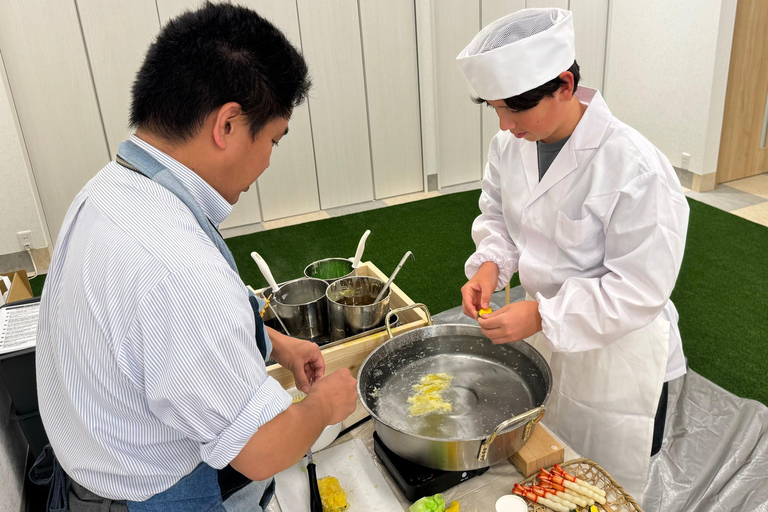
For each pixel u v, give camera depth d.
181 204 0.75
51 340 0.80
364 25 4.20
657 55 4.39
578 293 1.27
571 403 1.54
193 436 0.72
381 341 1.39
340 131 4.43
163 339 0.66
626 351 1.41
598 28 4.77
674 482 1.79
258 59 0.73
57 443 0.83
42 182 3.74
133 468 0.79
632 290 1.21
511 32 1.14
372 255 3.74
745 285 3.05
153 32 3.69
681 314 2.82
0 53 3.38
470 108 4.79
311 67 4.15
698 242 3.53
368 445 1.21
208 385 0.67
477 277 1.50
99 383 0.72
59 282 0.79
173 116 0.74
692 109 4.21
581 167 1.28
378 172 4.69
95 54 3.60
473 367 1.29
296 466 1.15
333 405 0.87
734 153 4.38
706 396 2.12
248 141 0.78
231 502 0.91
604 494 1.05
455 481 1.09
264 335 0.99
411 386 1.24
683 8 4.08
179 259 0.67
